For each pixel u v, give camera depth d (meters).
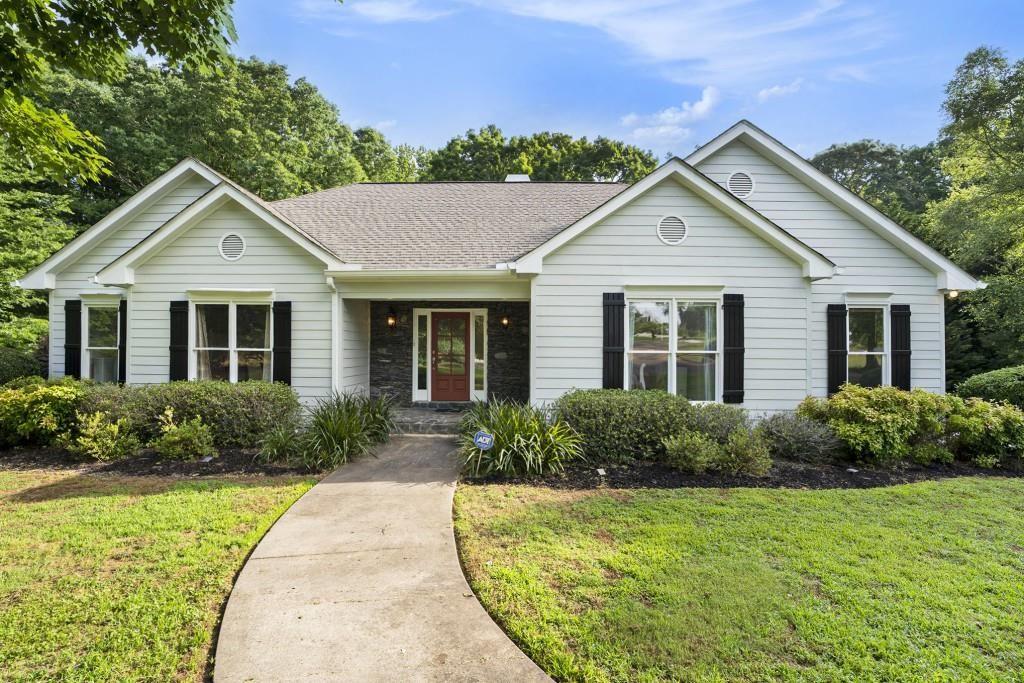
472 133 30.80
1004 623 2.97
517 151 30.31
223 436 7.43
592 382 8.15
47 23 4.31
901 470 6.51
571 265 8.17
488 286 8.79
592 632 2.88
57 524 4.49
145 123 19.33
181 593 3.35
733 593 3.29
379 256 9.05
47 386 8.27
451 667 2.59
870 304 9.06
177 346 8.75
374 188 12.56
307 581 3.51
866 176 32.44
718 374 8.14
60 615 3.06
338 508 4.99
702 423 6.79
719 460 6.23
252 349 8.89
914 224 17.30
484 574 3.59
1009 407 7.08
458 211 11.04
